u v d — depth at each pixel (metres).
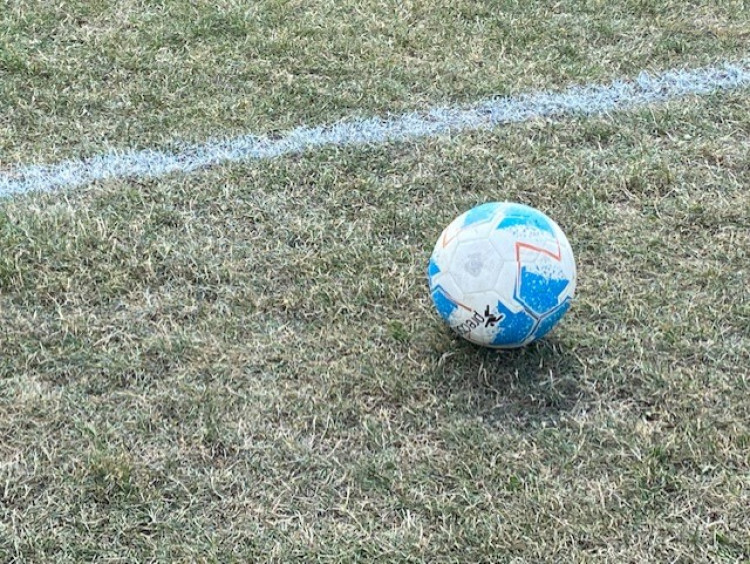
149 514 2.65
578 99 4.45
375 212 3.77
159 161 4.03
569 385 3.05
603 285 3.40
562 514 2.65
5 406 2.95
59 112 4.29
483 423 2.93
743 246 3.61
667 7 5.11
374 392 3.02
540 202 3.83
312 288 3.40
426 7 5.09
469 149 4.12
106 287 3.39
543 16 5.04
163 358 3.13
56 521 2.64
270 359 3.13
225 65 4.62
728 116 4.34
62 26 4.86
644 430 2.88
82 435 2.87
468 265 2.89
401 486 2.73
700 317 3.29
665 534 2.61
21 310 3.30
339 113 4.34
